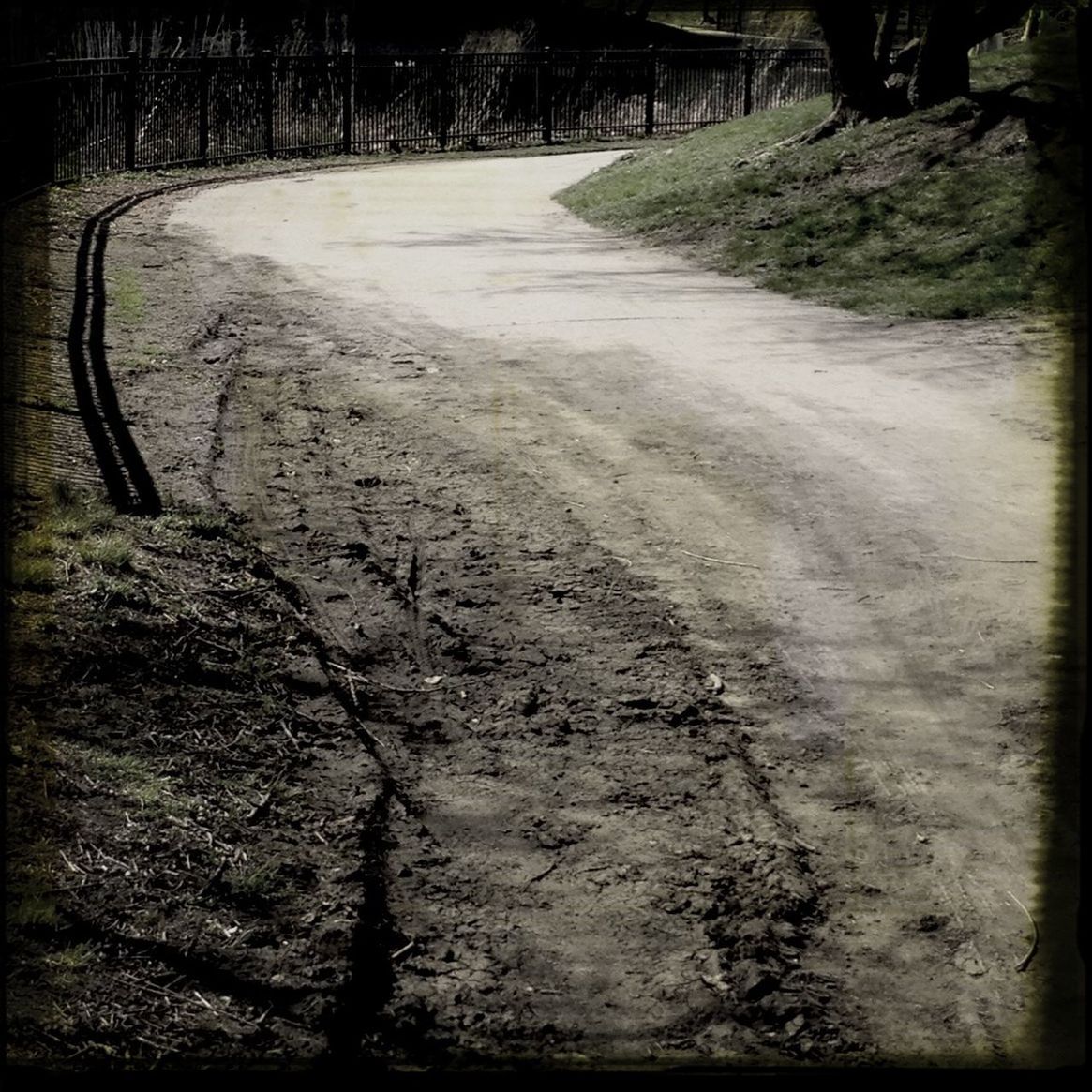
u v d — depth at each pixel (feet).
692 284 41.29
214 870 12.64
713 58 99.09
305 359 32.07
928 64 54.70
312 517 22.33
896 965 12.10
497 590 19.84
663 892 13.01
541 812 14.39
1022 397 28.43
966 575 19.99
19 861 11.98
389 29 110.22
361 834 13.58
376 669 17.56
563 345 33.24
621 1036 11.12
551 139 95.04
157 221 52.54
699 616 18.93
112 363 30.35
